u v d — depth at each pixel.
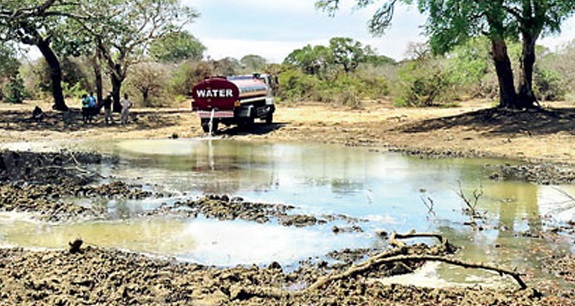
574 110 26.16
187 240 9.96
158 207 12.22
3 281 7.60
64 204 12.30
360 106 41.91
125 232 10.41
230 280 7.94
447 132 24.52
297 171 16.66
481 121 25.48
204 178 15.56
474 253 9.25
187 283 7.80
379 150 21.28
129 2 35.91
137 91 46.66
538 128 23.02
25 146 22.41
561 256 9.09
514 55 41.25
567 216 11.50
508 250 9.40
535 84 40.62
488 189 13.97
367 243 9.78
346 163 18.14
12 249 9.27
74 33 34.00
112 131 28.30
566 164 17.44
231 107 26.53
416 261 8.55
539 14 24.78
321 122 30.30
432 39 24.61
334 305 7.10
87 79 50.88
